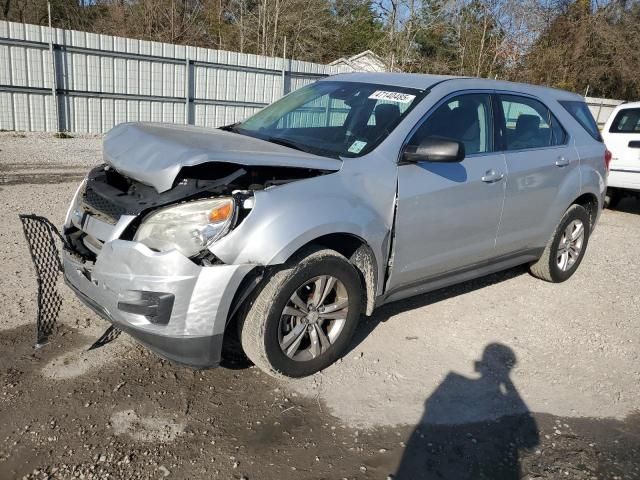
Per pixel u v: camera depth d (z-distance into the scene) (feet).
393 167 12.26
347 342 12.11
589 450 10.34
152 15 87.20
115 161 11.03
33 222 12.10
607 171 19.02
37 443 9.28
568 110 17.98
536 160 15.88
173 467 9.02
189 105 57.62
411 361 12.85
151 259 9.64
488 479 9.40
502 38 80.48
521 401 11.71
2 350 11.77
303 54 98.84
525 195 15.58
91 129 52.24
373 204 11.77
